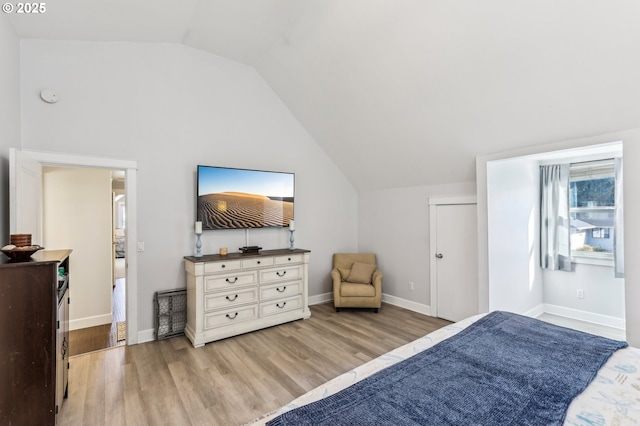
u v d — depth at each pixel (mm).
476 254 3689
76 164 2932
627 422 1085
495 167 3461
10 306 1641
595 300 3877
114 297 5125
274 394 2305
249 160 4059
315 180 4762
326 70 3461
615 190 3543
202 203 3561
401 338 3375
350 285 4320
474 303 3713
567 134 2666
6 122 2344
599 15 1895
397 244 4648
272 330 3590
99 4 2322
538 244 4270
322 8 2764
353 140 4266
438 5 2326
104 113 3076
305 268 4016
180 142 3518
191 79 3586
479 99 2814
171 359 2852
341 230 5102
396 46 2793
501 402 1187
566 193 4062
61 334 1988
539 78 2396
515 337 1799
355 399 1192
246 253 3721
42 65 2793
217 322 3279
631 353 1627
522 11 2088
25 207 2363
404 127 3584
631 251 2363
